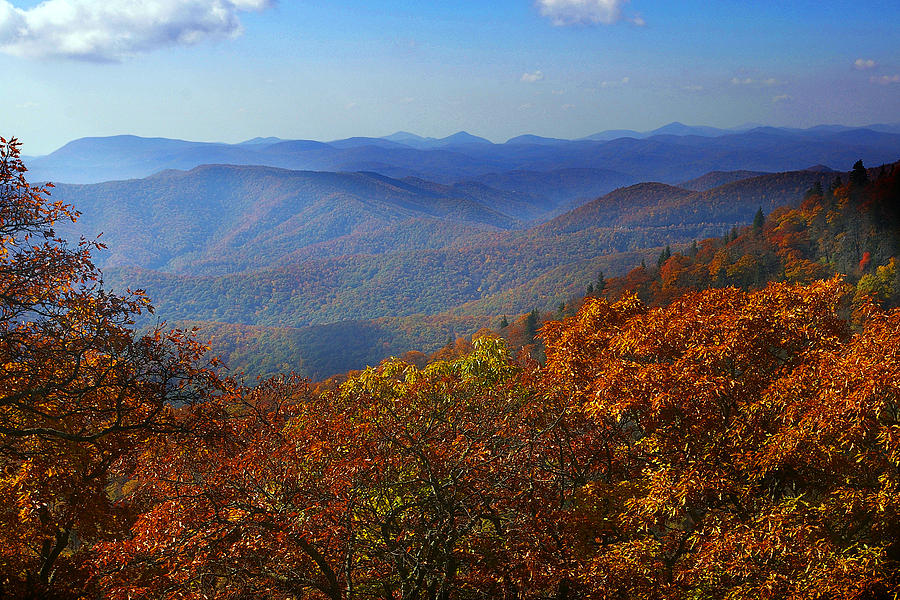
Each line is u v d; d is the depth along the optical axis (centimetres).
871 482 1071
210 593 827
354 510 939
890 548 1010
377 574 1020
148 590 849
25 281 1205
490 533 1055
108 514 1267
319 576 945
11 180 1184
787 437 1031
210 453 1155
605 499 1130
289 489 918
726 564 921
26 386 1196
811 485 1138
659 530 1117
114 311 1265
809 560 886
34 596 1166
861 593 826
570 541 1017
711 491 1066
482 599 1008
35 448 1227
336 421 1012
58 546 1264
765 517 948
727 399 1205
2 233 1180
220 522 868
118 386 1252
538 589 937
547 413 1238
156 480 1041
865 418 973
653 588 976
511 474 1008
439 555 993
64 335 1220
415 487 1064
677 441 1157
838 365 1062
